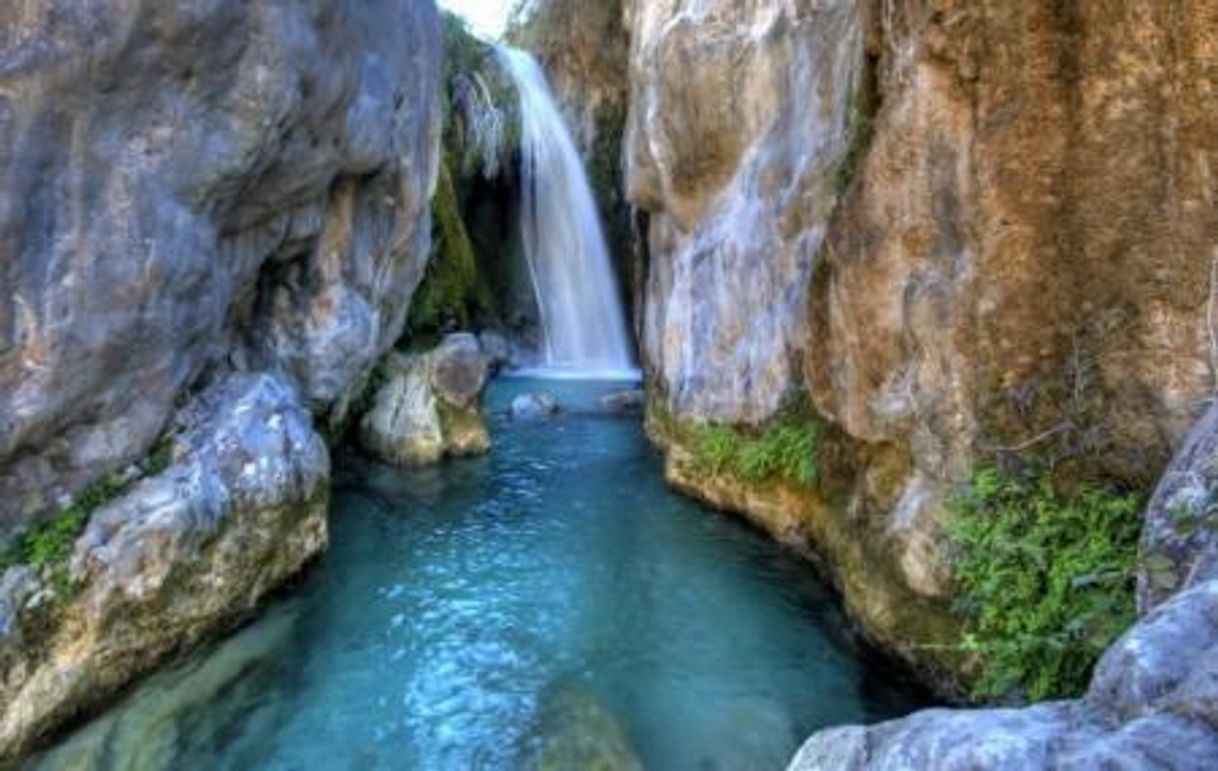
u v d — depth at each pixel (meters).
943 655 5.14
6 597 4.68
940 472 5.38
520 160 21.33
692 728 5.42
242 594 6.28
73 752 4.70
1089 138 4.43
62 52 4.44
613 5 22.25
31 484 4.96
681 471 10.05
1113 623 4.05
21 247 4.45
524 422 13.88
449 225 18.20
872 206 5.75
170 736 5.06
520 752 5.14
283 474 6.82
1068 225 4.58
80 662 4.93
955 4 4.83
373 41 8.01
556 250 22.03
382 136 8.52
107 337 5.02
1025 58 4.56
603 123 23.36
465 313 18.06
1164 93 4.14
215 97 5.50
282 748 5.15
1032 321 4.77
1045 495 4.68
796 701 5.71
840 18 7.67
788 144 8.63
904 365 5.75
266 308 8.34
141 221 5.12
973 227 4.95
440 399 11.64
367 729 5.38
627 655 6.36
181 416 6.27
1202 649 2.57
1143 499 4.35
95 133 4.77
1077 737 2.50
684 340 10.84
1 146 4.27
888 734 3.13
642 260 16.78
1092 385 4.57
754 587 7.45
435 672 6.09
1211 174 4.03
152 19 4.83
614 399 15.21
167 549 5.48
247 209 6.66
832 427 7.36
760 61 9.31
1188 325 4.20
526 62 23.47
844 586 6.56
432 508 9.58
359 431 11.34
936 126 5.11
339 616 6.88
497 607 7.15
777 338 8.58
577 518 9.26
